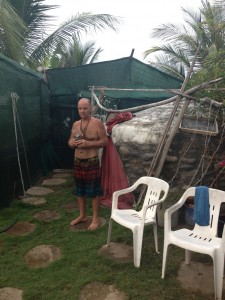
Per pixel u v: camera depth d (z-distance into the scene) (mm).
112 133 5992
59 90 8195
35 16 10375
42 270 3461
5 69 5375
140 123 5734
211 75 4871
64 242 4125
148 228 4480
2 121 5258
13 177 5898
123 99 8656
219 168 4895
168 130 4871
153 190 3914
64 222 4820
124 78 7262
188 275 3336
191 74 5246
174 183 5266
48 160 8531
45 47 10617
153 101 8500
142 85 7426
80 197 4676
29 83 6762
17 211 5297
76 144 4395
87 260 3627
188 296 2986
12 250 3941
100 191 4590
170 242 3172
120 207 5332
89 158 4438
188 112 5402
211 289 3100
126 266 3494
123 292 3061
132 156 5645
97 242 4094
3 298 2996
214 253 2895
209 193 3396
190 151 5215
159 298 2963
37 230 4512
